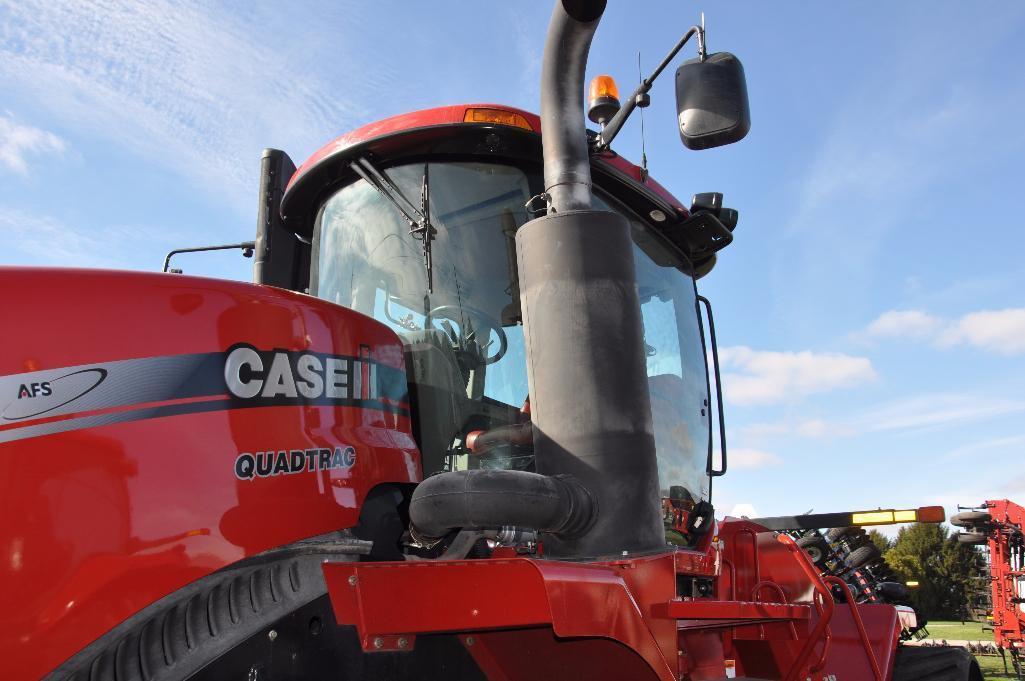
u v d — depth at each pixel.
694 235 3.81
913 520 5.21
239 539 1.90
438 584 1.94
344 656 2.07
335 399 2.27
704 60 2.63
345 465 2.21
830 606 3.22
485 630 2.20
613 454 2.32
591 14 2.45
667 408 3.61
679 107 2.63
